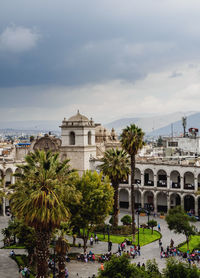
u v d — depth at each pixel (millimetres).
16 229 55438
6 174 102062
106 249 65500
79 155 108562
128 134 73188
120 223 86500
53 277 46719
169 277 39750
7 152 127438
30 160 44781
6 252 62062
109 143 127438
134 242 70375
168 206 96812
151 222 77125
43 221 40250
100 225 77438
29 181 42031
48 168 43250
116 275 39094
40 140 115125
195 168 93125
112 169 74375
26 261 56219
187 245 65562
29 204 40344
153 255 62438
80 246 66500
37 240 41688
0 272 51938
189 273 39062
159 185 100062
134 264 41125
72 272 53031
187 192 94062
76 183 60531
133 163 73625
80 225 60562
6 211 96188
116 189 76812
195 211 92500
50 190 41156
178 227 64688
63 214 41719
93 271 53469
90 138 112312
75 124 108875
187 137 147500
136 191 107062
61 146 110812
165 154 135250
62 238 46969
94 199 60031
